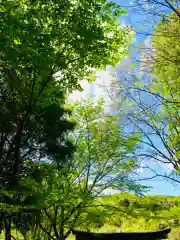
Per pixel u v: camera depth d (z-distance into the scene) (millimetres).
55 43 7395
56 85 8008
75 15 7094
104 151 9531
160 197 10172
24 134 7668
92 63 8188
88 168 9484
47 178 7828
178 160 10164
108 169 9477
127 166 9617
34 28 6750
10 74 7391
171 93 10227
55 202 7336
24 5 7090
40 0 6977
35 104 7461
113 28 8414
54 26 7125
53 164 7621
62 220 9203
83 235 8102
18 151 7348
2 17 6410
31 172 7746
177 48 8984
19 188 7105
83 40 7086
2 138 7598
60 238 9477
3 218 7930
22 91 7293
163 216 9023
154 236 8094
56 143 7910
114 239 7887
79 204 8344
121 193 9352
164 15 7727
